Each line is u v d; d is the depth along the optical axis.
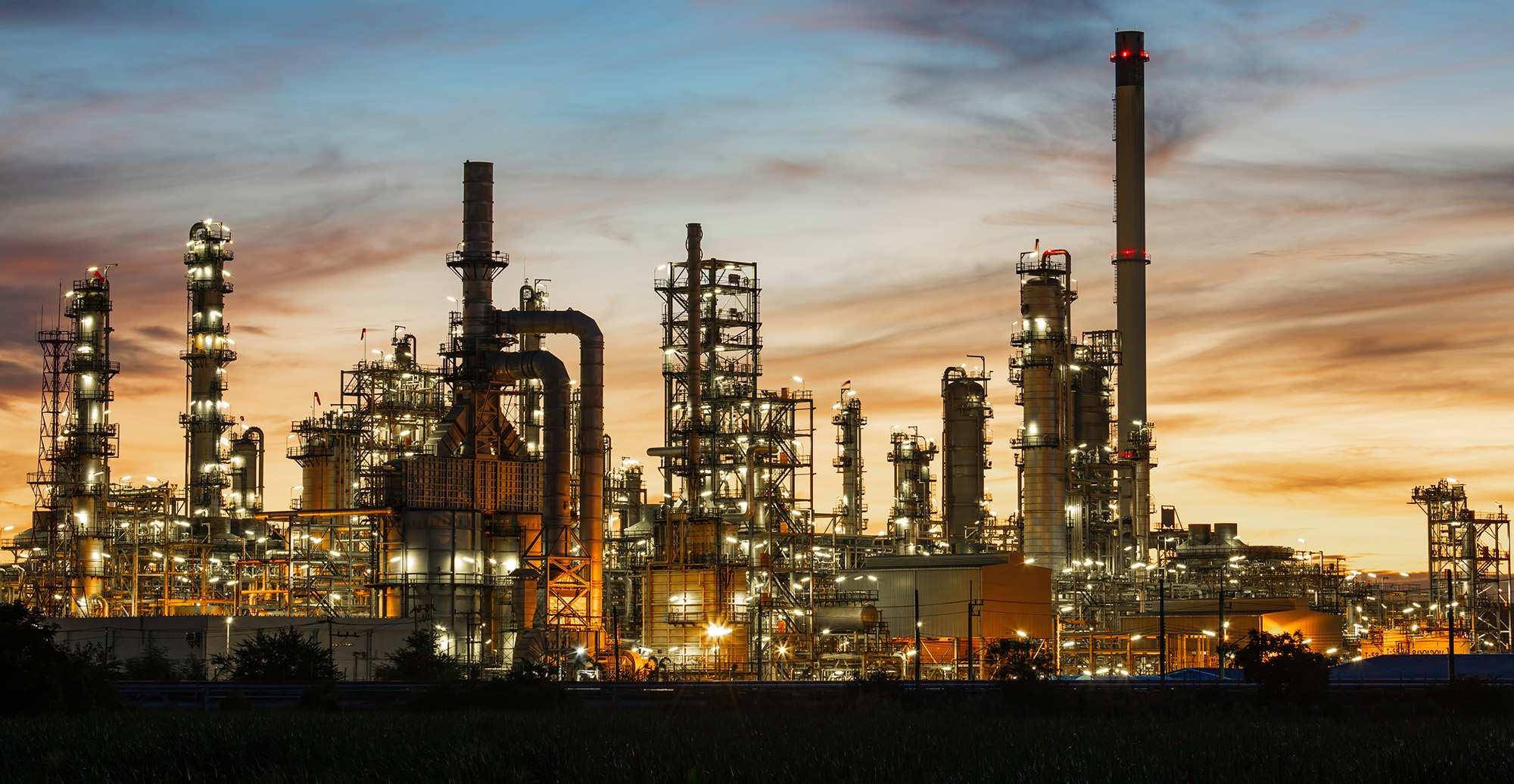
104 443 172.75
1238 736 77.19
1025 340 166.50
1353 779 64.19
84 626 134.25
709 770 66.00
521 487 150.50
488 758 70.00
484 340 150.00
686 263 154.38
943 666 141.38
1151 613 167.88
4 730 80.69
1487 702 100.62
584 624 141.88
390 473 146.00
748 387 156.62
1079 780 63.78
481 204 152.12
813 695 110.44
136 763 71.81
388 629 137.12
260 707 106.31
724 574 140.12
